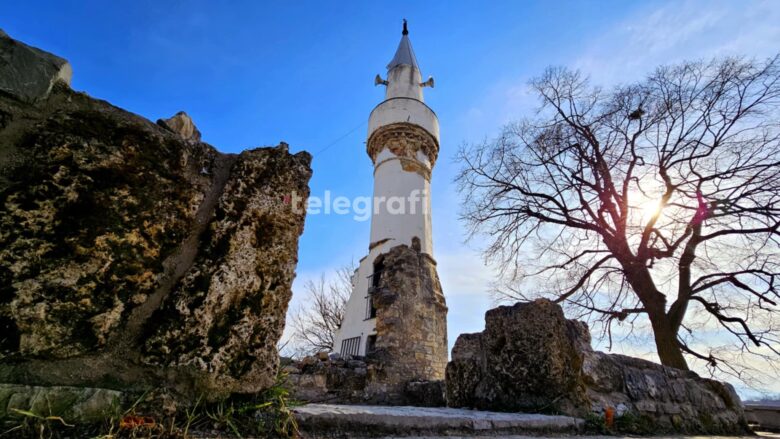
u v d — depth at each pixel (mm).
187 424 1601
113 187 1761
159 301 1793
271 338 2027
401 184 16016
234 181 2145
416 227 15219
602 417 3709
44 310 1488
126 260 1716
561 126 14422
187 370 1728
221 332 1869
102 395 1525
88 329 1574
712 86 11570
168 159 1965
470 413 3369
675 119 12422
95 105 1860
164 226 1867
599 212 13797
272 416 1942
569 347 4109
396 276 13250
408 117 17203
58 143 1679
